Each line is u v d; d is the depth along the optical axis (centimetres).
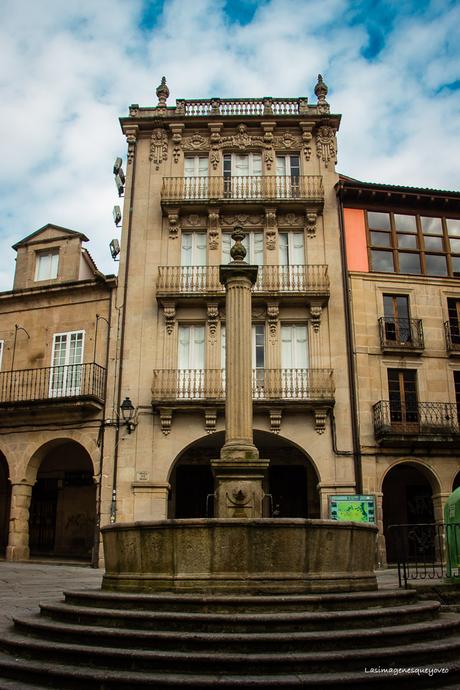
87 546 2327
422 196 2344
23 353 2278
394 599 833
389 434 2034
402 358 2189
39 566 1891
